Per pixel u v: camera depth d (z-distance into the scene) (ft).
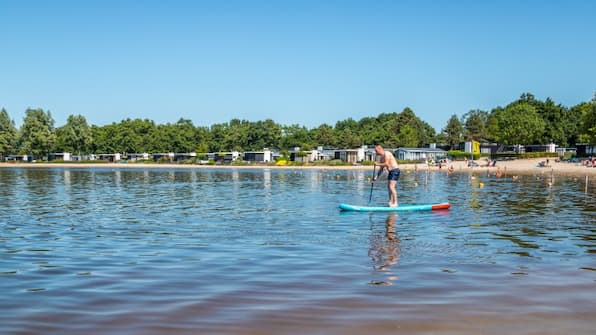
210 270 29.32
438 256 33.22
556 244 37.91
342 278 27.14
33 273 28.81
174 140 504.43
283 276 27.76
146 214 60.29
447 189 108.88
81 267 30.35
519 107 368.48
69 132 489.26
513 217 55.62
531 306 22.20
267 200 81.41
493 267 29.81
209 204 74.08
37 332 19.19
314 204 73.51
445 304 22.47
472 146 347.56
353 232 44.47
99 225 49.88
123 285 25.99
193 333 18.99
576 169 230.27
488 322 20.11
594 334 18.81
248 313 21.30
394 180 64.90
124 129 517.55
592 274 28.12
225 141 508.12
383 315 20.95
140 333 19.01
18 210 65.05
